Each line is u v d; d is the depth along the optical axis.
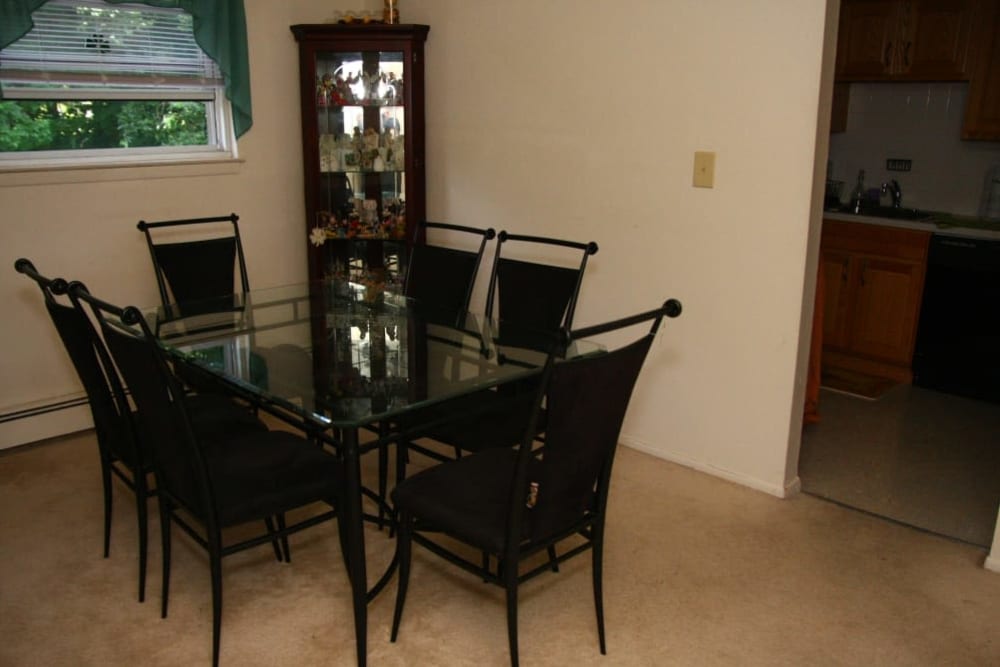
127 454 2.34
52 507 2.92
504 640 2.22
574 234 3.51
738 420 3.09
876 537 2.75
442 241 4.12
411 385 2.18
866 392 4.23
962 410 3.98
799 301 2.83
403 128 3.94
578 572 2.54
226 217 3.57
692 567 2.56
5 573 2.50
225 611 2.33
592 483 2.04
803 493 3.07
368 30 3.76
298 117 4.06
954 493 3.08
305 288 3.33
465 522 1.99
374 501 2.79
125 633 2.23
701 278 3.09
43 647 2.17
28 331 3.35
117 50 3.43
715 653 2.16
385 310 2.97
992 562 2.55
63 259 3.38
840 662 2.12
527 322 2.96
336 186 4.10
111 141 3.55
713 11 2.85
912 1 4.27
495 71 3.65
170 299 3.70
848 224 4.44
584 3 3.24
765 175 2.83
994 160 4.30
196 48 3.68
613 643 2.20
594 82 3.28
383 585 2.34
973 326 4.06
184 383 3.05
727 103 2.88
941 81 4.30
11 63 3.16
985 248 3.93
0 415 3.31
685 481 3.16
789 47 2.69
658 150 3.12
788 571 2.54
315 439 2.85
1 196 3.18
